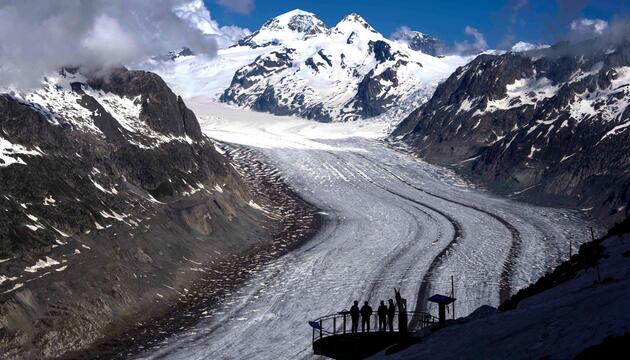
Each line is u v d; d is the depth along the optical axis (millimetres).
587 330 21109
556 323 23359
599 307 22938
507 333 24984
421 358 26547
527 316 26453
